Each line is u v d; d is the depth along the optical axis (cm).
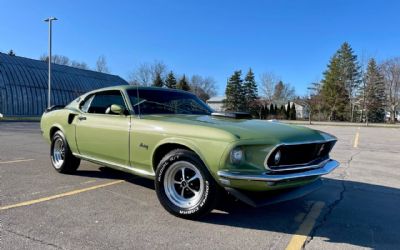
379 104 6353
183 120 480
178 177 463
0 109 3991
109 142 550
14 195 532
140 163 503
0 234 385
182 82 7869
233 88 6962
